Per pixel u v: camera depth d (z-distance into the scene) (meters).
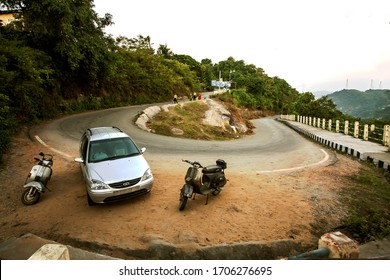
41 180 7.16
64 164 10.04
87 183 6.33
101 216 5.98
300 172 9.50
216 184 6.77
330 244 2.94
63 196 7.23
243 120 40.22
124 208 6.35
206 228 5.38
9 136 12.83
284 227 5.48
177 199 6.81
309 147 16.83
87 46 23.25
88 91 29.23
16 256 4.14
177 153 13.14
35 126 17.17
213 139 21.42
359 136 19.39
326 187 7.86
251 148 16.41
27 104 17.34
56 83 23.28
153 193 7.23
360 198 7.13
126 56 44.25
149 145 14.90
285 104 91.25
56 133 15.55
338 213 6.22
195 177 6.26
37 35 20.31
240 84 79.19
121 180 6.20
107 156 7.02
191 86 69.88
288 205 6.49
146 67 48.00
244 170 9.87
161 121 22.48
